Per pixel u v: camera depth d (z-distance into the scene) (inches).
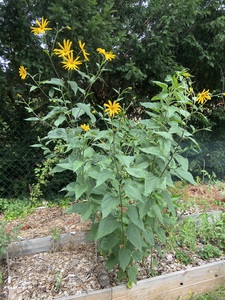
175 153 54.5
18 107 117.8
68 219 101.8
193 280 71.8
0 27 101.0
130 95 129.9
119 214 55.9
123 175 51.9
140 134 60.8
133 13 134.1
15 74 109.8
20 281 68.7
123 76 126.5
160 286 67.7
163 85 53.6
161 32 126.3
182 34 145.9
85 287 66.1
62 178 125.6
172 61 135.0
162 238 63.0
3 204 112.2
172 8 126.1
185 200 90.9
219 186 135.7
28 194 123.2
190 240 81.0
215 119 168.2
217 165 170.6
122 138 60.1
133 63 121.0
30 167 123.0
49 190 124.3
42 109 119.9
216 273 75.0
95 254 78.6
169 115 51.8
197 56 147.9
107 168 51.4
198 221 94.8
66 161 61.9
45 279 69.3
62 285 66.9
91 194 57.1
